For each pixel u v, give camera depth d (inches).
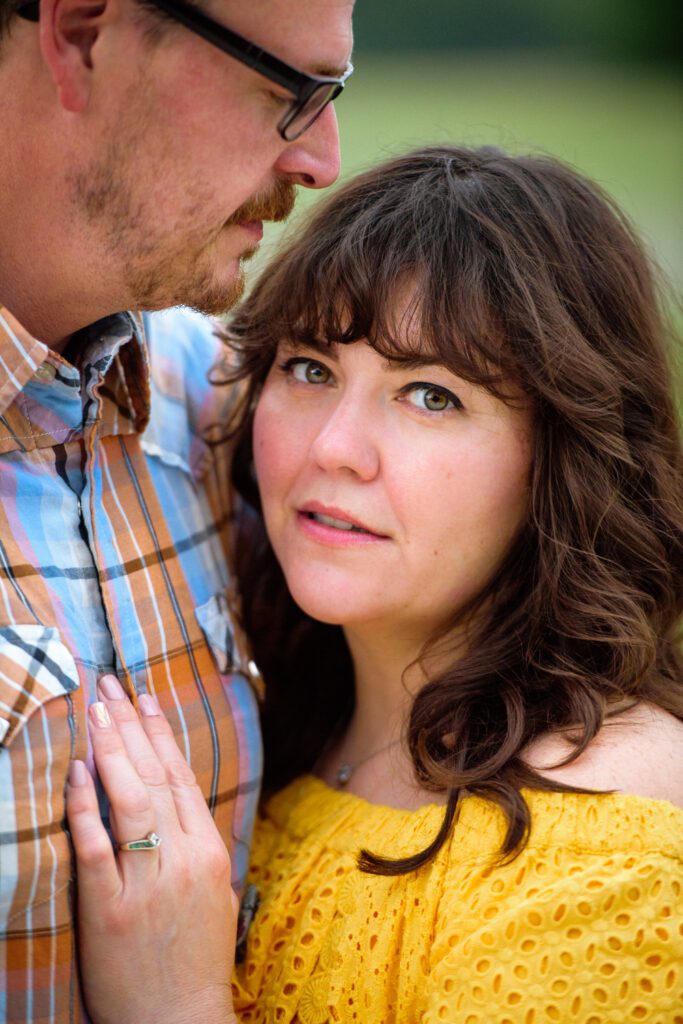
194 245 53.8
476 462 56.5
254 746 61.5
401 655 61.9
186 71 49.8
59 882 49.1
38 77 50.3
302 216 63.1
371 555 57.5
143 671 55.7
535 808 52.6
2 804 47.7
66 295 54.5
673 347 67.9
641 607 60.2
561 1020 48.6
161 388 65.6
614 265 61.1
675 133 347.3
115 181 51.4
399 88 395.5
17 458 53.9
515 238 57.0
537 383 56.2
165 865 51.2
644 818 50.8
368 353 56.2
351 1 52.7
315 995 55.0
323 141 55.8
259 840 64.8
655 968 48.6
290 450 59.1
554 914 49.5
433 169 59.6
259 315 62.7
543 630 58.9
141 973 50.6
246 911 60.0
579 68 422.9
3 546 51.1
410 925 53.9
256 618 68.7
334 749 67.8
